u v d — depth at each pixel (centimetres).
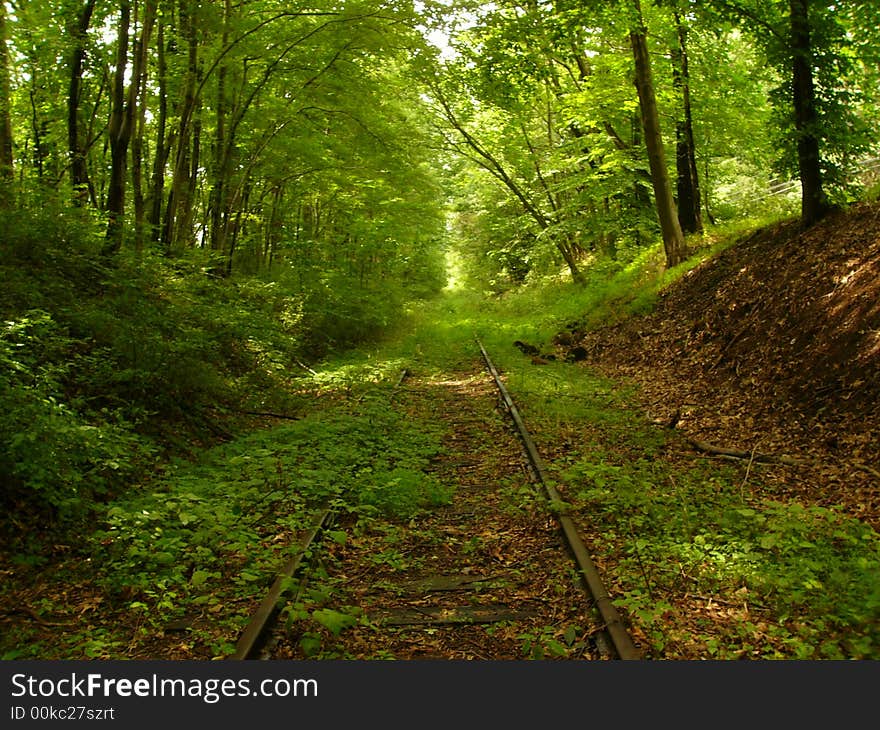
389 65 2009
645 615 435
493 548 607
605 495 686
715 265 1619
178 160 1498
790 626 443
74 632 470
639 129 2416
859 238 1130
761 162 2664
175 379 966
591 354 1794
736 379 1140
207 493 704
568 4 1543
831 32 1262
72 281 995
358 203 2312
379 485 753
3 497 583
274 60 1641
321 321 1902
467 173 3181
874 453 748
